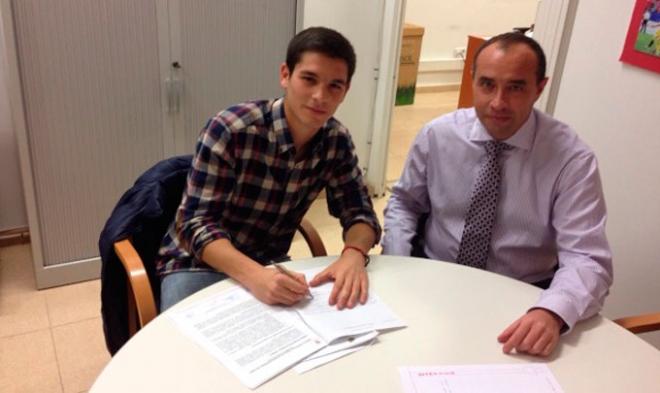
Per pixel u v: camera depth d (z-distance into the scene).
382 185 3.57
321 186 1.62
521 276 1.60
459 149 1.60
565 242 1.45
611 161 2.04
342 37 1.37
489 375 1.02
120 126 2.33
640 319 1.33
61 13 2.07
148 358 1.00
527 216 1.53
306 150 1.50
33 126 2.16
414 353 1.06
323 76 1.34
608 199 2.08
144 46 2.27
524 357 1.08
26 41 2.04
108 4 2.14
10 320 2.21
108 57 2.21
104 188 2.39
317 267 1.37
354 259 1.37
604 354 1.11
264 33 2.52
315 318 1.14
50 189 2.28
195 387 0.94
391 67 3.24
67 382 1.93
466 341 1.11
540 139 1.51
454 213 1.64
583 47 2.08
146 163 2.46
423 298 1.25
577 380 1.03
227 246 1.33
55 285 2.43
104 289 1.42
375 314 1.17
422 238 1.78
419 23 6.00
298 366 1.01
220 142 1.41
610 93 2.01
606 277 1.34
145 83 2.32
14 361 2.00
